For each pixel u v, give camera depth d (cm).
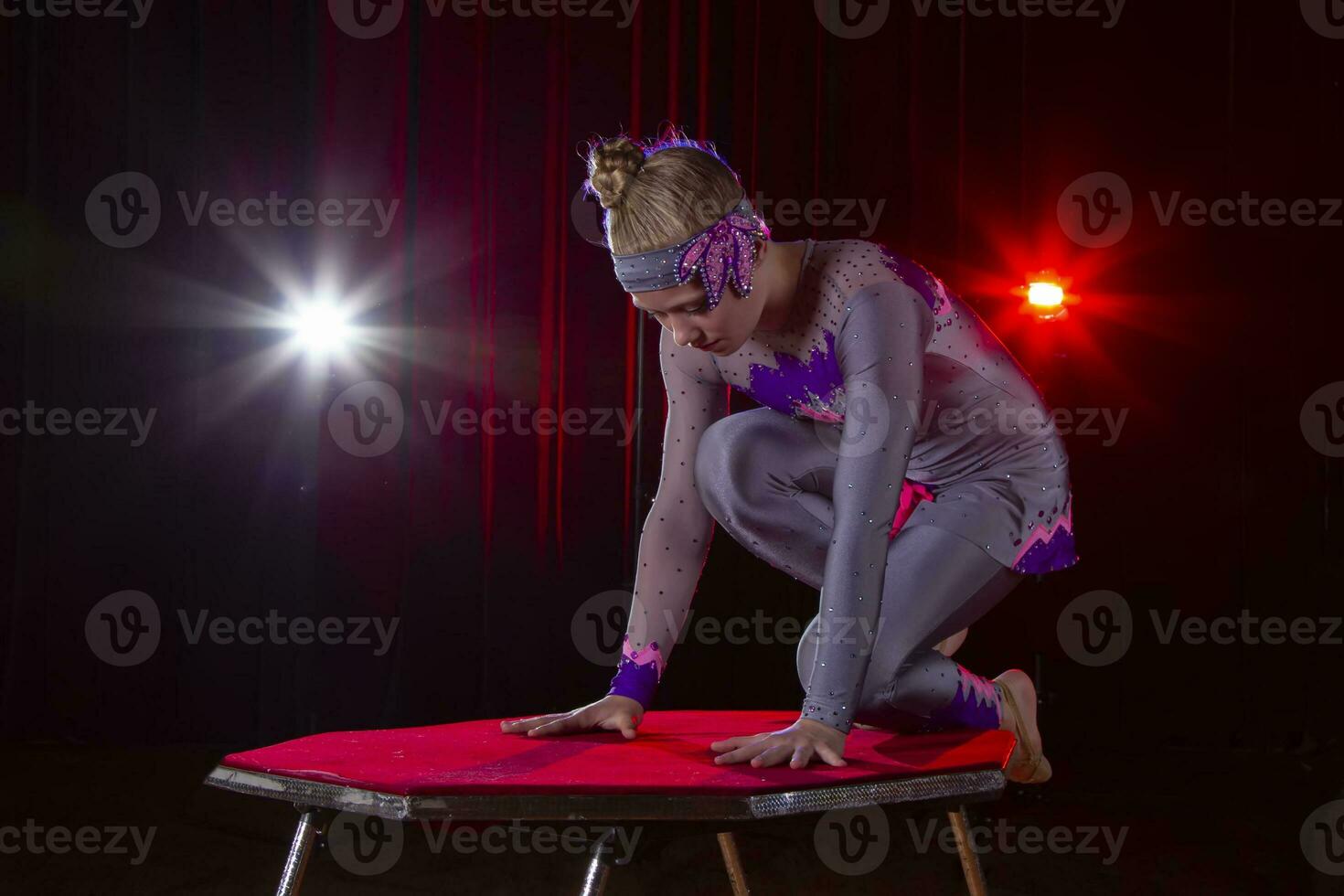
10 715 430
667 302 126
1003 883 249
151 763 386
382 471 454
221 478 449
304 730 444
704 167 127
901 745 127
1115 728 454
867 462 129
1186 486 463
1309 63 469
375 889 239
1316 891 242
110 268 448
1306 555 458
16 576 436
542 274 462
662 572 156
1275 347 464
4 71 448
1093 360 469
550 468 460
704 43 469
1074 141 473
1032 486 156
